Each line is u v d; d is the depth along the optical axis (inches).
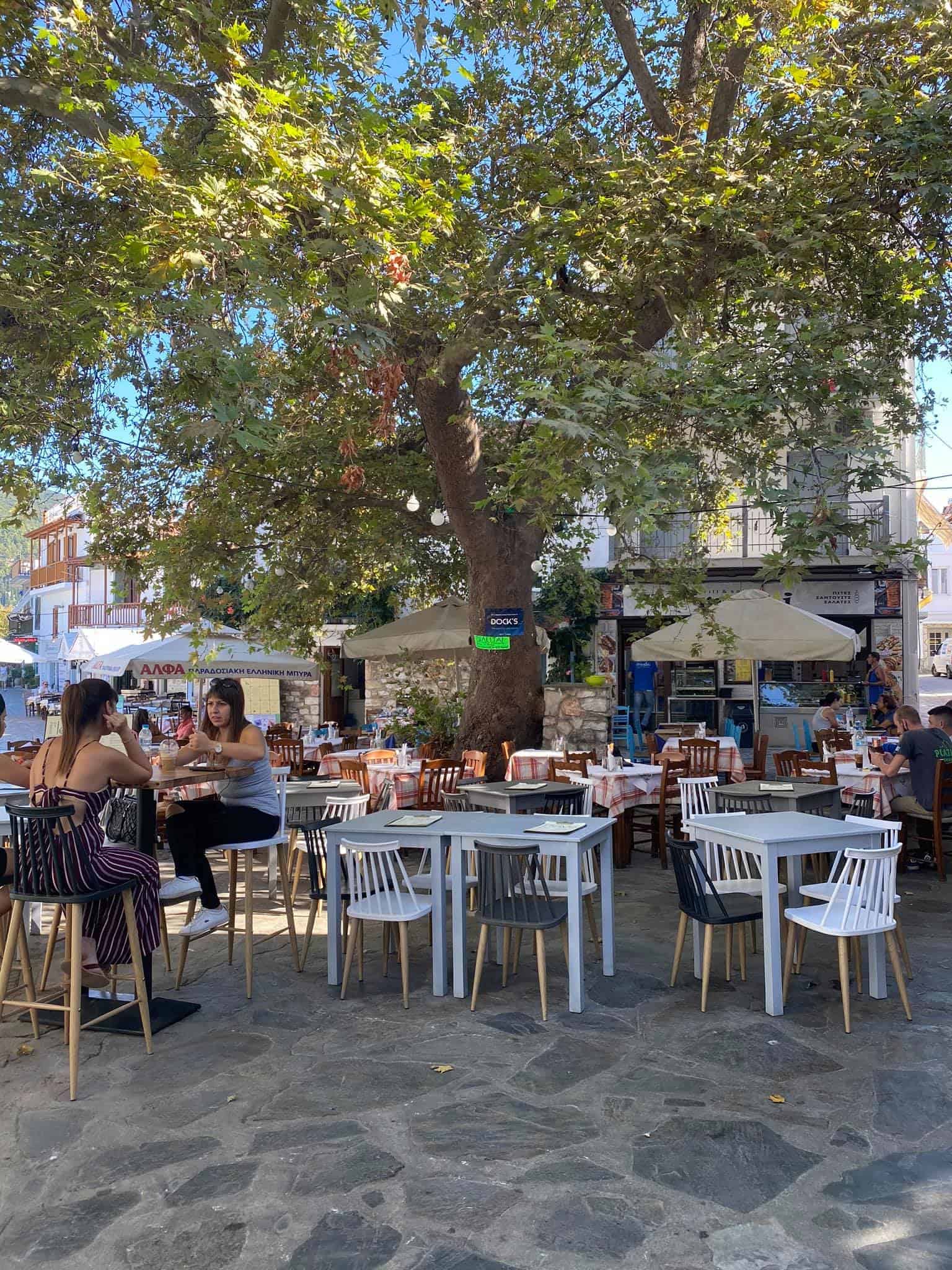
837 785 304.3
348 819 261.1
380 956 253.0
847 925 193.3
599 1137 145.4
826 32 324.5
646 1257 114.3
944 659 1676.9
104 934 190.7
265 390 232.5
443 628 485.4
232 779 227.1
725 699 785.6
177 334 292.7
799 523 243.9
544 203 333.4
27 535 649.6
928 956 241.0
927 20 311.0
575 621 816.9
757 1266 112.3
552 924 201.0
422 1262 114.3
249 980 217.9
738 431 280.4
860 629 773.9
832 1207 124.8
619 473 220.8
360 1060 178.5
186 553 464.1
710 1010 203.6
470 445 412.8
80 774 178.4
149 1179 136.0
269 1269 114.0
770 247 326.3
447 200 299.6
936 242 350.6
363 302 230.5
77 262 277.3
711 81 398.6
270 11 290.0
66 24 247.1
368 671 732.7
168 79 261.4
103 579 1525.6
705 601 454.6
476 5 346.3
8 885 204.5
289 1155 141.5
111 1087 168.9
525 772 413.7
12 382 299.0
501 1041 187.2
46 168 303.1
